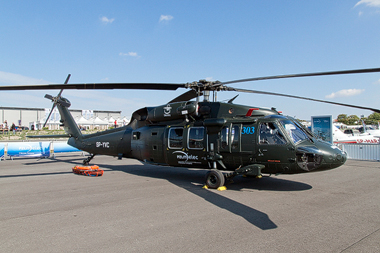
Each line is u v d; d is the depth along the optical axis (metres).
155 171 11.98
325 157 7.25
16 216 5.50
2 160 16.67
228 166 8.35
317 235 4.38
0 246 4.05
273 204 6.29
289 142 7.33
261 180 9.52
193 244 4.05
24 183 9.11
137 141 10.45
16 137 38.50
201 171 11.96
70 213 5.69
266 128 7.70
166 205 6.26
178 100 9.82
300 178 9.93
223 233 4.49
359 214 5.50
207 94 9.00
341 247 3.93
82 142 12.59
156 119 9.83
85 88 7.48
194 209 5.91
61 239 4.30
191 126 8.93
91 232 4.59
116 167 13.47
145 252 3.80
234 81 7.77
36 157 18.09
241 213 5.60
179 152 9.08
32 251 3.87
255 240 4.19
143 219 5.26
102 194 7.43
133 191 7.80
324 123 17.73
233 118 8.31
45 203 6.51
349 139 21.95
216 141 8.15
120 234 4.49
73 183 9.09
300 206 6.11
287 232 4.52
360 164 14.09
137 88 7.91
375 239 4.21
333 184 8.77
